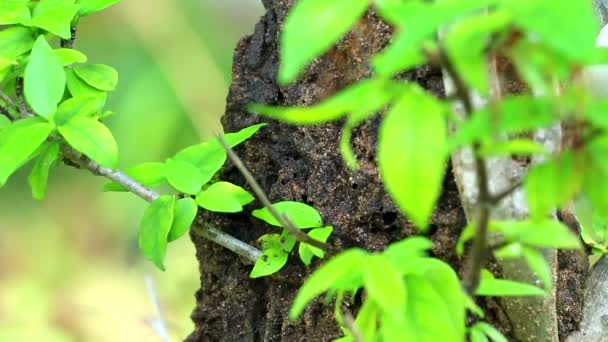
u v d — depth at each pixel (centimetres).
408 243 55
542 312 60
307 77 64
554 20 48
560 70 50
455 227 61
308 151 64
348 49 64
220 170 67
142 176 65
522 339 61
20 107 66
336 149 64
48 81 62
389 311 52
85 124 62
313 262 64
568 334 64
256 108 51
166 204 63
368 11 63
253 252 65
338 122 64
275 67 66
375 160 62
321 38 50
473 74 50
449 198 61
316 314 64
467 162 58
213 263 68
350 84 64
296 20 50
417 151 50
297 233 59
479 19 50
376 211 62
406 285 54
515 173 59
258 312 67
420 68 61
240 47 67
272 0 66
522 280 60
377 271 53
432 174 50
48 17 64
